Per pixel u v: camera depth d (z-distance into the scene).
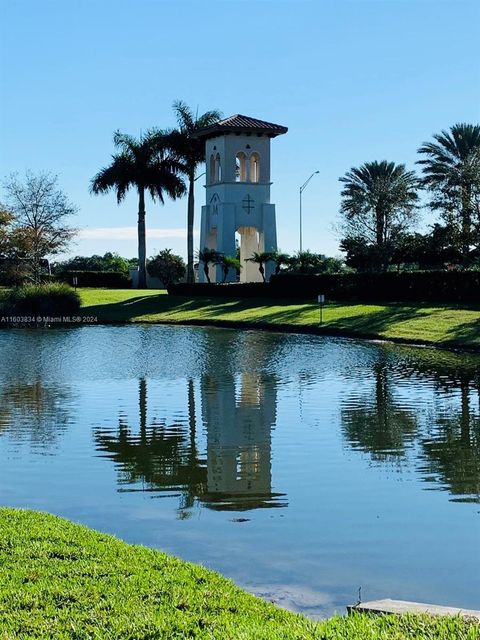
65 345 35.38
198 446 14.23
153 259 83.06
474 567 8.29
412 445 14.15
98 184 67.94
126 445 14.33
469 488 11.28
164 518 9.95
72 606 6.39
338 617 5.76
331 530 9.46
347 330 39.19
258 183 68.00
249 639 5.38
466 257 56.72
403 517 9.95
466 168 53.12
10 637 5.75
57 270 83.25
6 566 7.28
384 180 63.03
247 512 10.19
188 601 6.55
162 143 67.75
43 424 16.45
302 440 14.66
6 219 67.56
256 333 41.16
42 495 11.05
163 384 22.62
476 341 32.56
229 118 68.56
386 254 61.66
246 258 70.94
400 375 24.08
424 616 5.46
